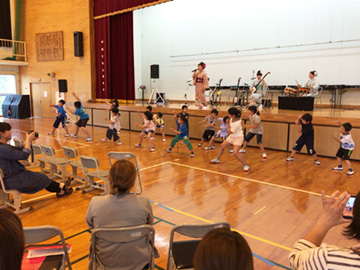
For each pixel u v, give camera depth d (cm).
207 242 82
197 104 1005
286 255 268
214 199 402
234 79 1251
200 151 710
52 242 287
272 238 299
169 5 1420
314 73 860
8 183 344
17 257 84
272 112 772
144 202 212
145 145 777
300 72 1084
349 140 521
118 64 1176
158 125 828
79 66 1244
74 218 342
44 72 1393
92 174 413
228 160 623
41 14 1355
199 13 1325
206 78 980
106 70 1191
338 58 1002
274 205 383
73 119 1271
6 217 86
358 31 957
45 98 1423
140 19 1540
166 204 384
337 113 745
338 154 543
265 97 1012
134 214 204
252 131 662
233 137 546
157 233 307
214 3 1273
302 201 397
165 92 1491
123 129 1062
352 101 984
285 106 863
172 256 197
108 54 1176
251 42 1188
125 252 196
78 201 395
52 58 1353
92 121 1173
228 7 1235
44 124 1190
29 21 1394
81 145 765
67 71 1327
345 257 92
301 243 112
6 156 335
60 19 1312
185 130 643
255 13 1167
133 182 211
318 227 112
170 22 1429
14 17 1410
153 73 1230
